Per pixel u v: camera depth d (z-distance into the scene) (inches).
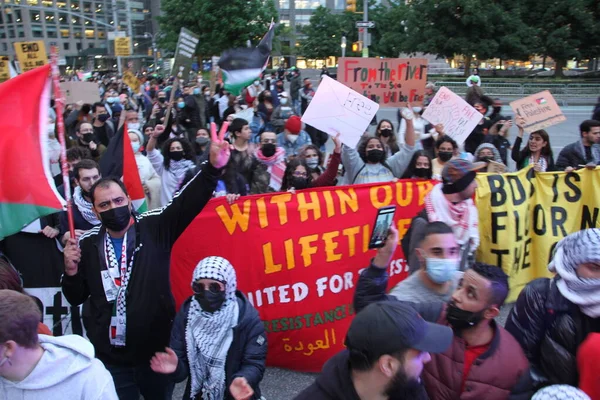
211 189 116.4
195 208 117.2
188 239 160.7
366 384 68.7
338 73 303.3
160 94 634.8
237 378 101.3
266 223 164.2
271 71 2001.7
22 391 74.5
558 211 207.3
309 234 166.6
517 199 201.6
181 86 680.4
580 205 207.6
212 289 108.5
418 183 179.6
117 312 113.7
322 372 73.9
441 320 95.0
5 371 73.3
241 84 297.4
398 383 67.3
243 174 220.1
